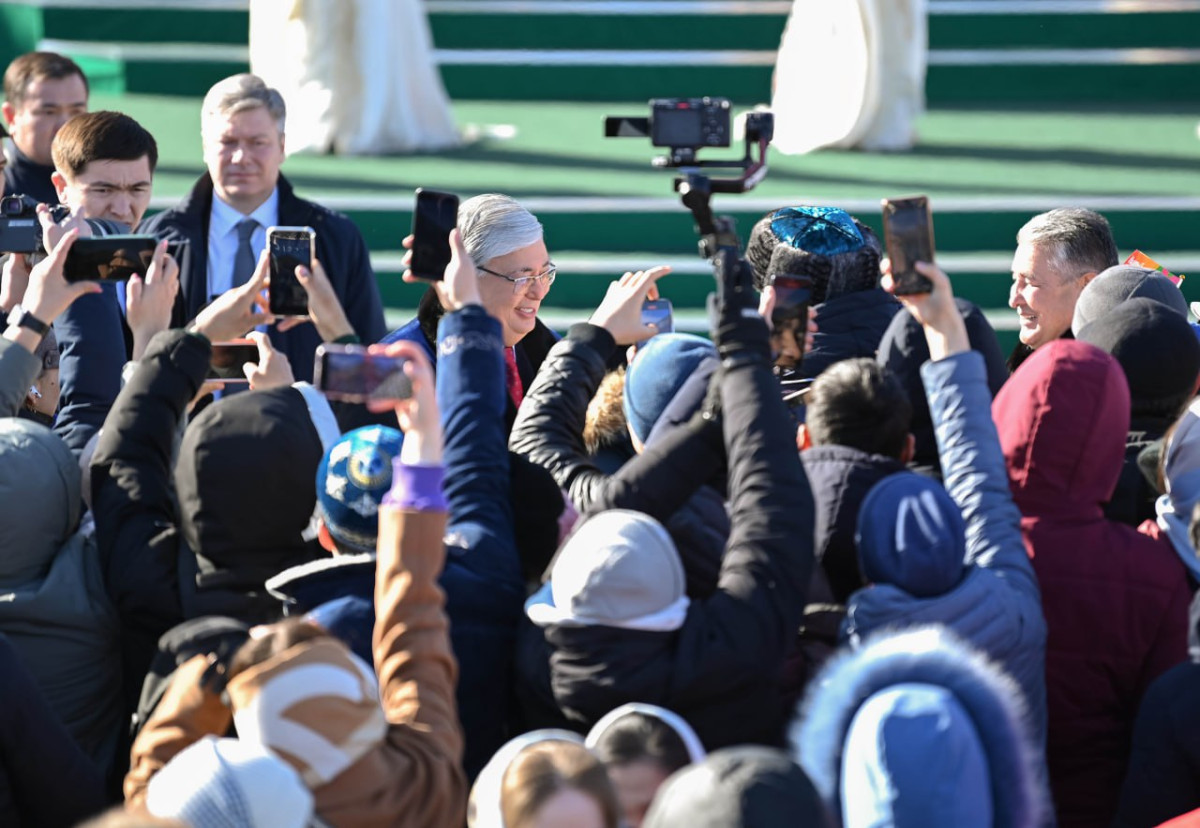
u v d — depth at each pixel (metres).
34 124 18.92
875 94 28.67
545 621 7.34
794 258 10.89
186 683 6.75
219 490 7.98
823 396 8.42
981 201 24.95
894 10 28.55
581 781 5.90
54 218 11.61
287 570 7.98
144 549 8.33
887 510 7.74
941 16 34.41
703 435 7.95
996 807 6.11
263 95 15.30
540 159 28.42
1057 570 8.66
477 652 7.72
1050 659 8.71
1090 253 13.21
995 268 24.16
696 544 8.04
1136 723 7.99
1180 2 34.00
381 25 27.70
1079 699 8.71
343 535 7.94
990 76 34.09
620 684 7.16
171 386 8.80
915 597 7.62
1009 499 8.30
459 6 34.09
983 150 29.12
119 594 8.36
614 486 7.93
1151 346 10.16
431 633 6.89
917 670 6.21
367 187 25.55
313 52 27.61
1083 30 34.19
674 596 7.28
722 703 7.24
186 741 6.64
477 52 34.00
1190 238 25.11
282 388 8.53
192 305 15.23
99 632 8.69
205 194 15.50
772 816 4.99
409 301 24.14
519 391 12.59
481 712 7.75
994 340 9.77
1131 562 8.70
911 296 8.57
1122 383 8.77
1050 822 7.71
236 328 9.59
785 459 7.53
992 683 6.23
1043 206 24.94
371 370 7.01
